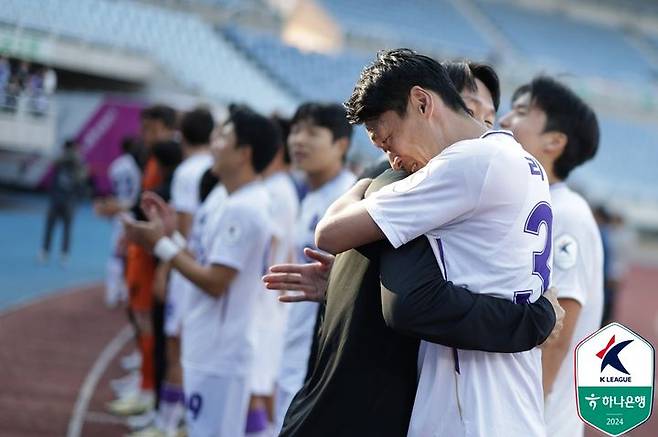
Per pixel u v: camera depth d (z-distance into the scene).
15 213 20.05
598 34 38.19
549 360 3.52
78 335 9.99
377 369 2.81
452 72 3.33
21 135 16.17
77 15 21.83
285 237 5.86
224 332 4.88
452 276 2.72
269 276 3.45
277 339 5.84
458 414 2.73
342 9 31.52
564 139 3.71
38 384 7.88
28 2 19.59
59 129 22.58
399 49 2.90
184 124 6.81
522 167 2.76
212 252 4.86
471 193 2.70
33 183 22.69
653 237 31.55
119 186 11.04
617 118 33.59
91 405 7.40
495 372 2.76
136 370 8.51
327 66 28.61
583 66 34.84
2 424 6.62
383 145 2.88
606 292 8.95
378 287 2.83
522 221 2.74
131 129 22.83
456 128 2.84
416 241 2.75
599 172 30.95
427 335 2.67
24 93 16.30
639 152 32.44
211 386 4.89
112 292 11.75
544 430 2.88
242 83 25.80
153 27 24.89
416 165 2.88
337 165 5.20
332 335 2.89
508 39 34.91
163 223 4.86
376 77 2.82
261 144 4.91
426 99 2.80
